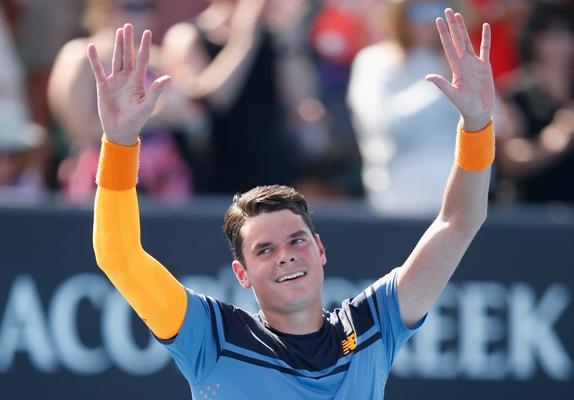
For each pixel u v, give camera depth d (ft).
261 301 44.68
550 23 87.45
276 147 83.76
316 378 43.88
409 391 75.66
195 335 44.06
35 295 72.02
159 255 73.77
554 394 77.71
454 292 77.10
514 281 78.07
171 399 72.90
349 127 88.84
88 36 83.71
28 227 72.28
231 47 83.46
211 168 82.79
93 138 78.69
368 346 45.16
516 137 86.02
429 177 79.25
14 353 71.51
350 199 87.86
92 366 72.28
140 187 79.10
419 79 80.43
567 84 88.02
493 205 84.12
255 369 43.78
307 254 44.21
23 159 82.02
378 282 47.29
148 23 83.87
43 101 87.10
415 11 80.38
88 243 72.95
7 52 82.58
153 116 80.23
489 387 76.79
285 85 85.30
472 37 91.40
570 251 78.89
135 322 72.90
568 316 78.48
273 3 84.48
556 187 85.66
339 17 90.43
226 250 74.54
